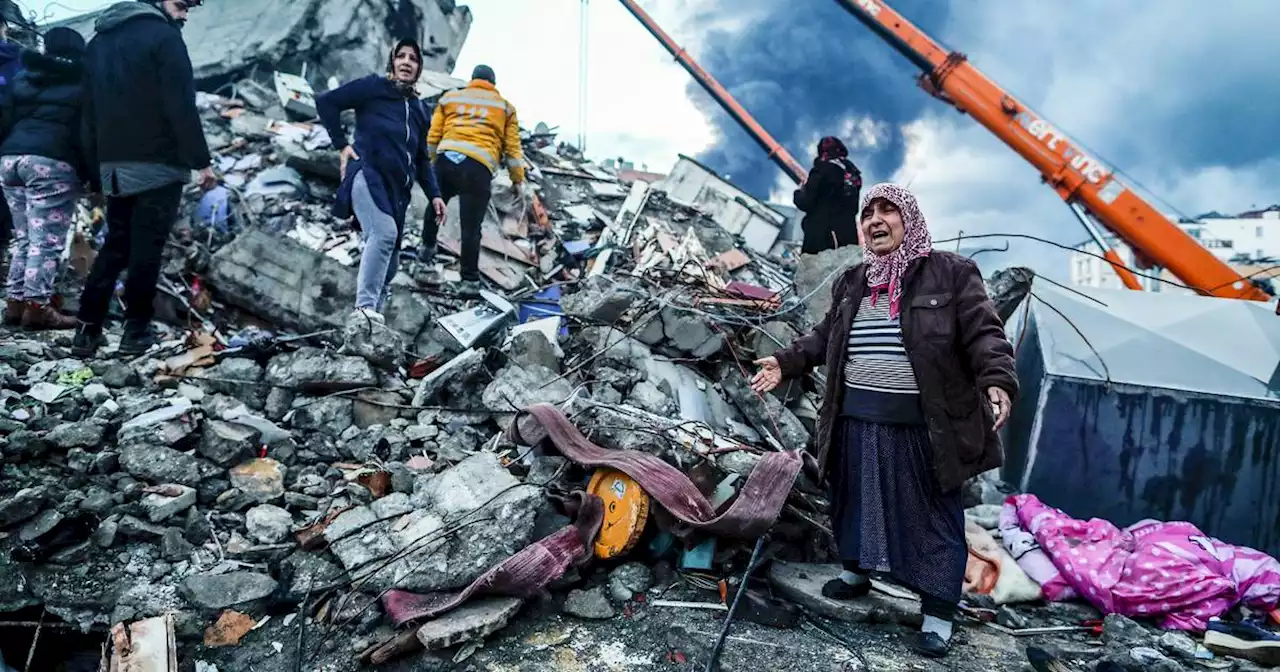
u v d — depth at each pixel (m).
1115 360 4.34
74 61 4.13
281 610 2.57
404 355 4.29
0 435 3.04
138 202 3.72
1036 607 3.08
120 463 2.98
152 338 4.04
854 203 5.63
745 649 2.37
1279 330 4.36
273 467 3.17
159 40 3.60
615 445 3.21
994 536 3.49
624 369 3.95
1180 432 4.15
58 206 4.12
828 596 2.69
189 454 3.05
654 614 2.56
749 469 3.08
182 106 3.64
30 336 4.04
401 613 2.45
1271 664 2.55
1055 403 4.32
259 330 4.59
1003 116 8.67
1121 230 8.18
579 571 2.74
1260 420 4.06
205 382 3.74
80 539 2.71
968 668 2.37
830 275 4.42
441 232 6.65
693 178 10.71
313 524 2.89
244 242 4.66
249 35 10.52
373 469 3.27
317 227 6.44
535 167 8.98
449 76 10.16
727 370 4.07
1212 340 4.38
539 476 3.17
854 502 2.52
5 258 4.92
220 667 2.32
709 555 2.77
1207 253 7.89
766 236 10.43
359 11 11.02
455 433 3.61
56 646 2.47
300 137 8.11
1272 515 3.99
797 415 3.94
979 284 2.38
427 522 2.85
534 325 4.39
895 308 2.44
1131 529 3.44
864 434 2.48
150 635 2.33
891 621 2.64
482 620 2.38
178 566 2.68
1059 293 4.70
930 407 2.35
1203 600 2.88
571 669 2.28
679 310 4.12
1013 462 4.58
